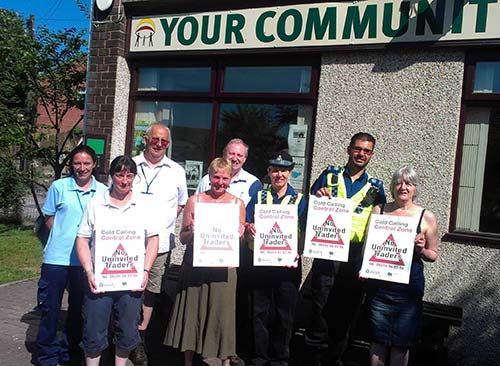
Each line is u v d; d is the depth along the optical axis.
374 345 3.63
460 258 4.47
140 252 3.56
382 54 4.79
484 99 4.48
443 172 4.56
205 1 5.61
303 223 4.00
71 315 4.16
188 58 5.84
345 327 3.96
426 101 4.62
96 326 3.53
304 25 5.10
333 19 4.95
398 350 3.58
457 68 4.51
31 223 11.59
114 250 3.49
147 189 4.40
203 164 5.83
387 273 3.47
